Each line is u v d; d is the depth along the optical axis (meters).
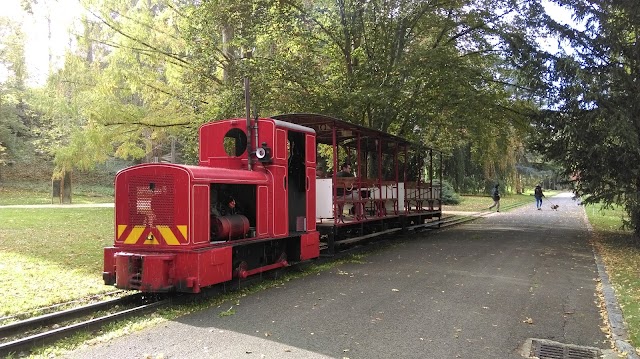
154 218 7.29
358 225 13.73
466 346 5.45
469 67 17.52
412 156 19.81
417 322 6.32
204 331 5.90
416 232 18.28
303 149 10.41
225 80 17.67
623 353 5.29
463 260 11.43
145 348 5.30
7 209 25.77
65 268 9.91
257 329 5.98
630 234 17.05
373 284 8.66
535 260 11.45
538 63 14.96
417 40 19.31
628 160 13.59
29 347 5.26
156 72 18.48
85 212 24.09
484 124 18.81
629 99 13.62
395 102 17.36
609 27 13.98
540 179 62.78
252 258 8.73
